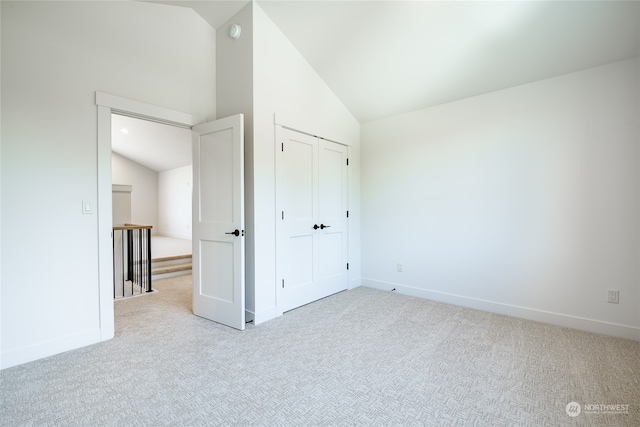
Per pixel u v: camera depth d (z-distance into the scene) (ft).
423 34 8.76
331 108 12.08
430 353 7.35
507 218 9.86
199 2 9.13
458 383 6.11
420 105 11.56
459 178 10.82
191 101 9.75
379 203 13.08
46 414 5.16
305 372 6.52
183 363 6.88
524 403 5.49
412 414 5.22
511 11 7.49
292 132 10.48
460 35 8.46
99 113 7.89
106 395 5.69
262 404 5.47
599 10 7.02
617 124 8.09
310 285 11.24
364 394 5.76
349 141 13.01
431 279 11.61
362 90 11.69
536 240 9.36
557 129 8.93
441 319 9.55
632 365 6.74
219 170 9.21
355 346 7.73
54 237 7.27
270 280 9.71
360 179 13.71
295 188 10.64
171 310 10.54
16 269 6.77
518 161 9.62
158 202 32.01
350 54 10.23
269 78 9.58
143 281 14.47
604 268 8.36
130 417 5.11
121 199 14.43
